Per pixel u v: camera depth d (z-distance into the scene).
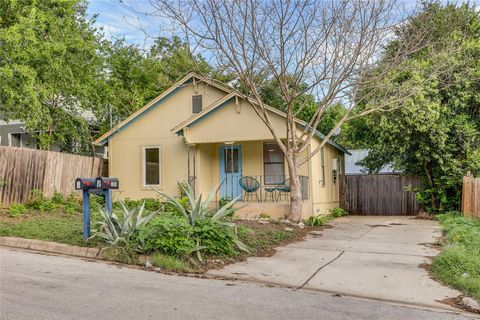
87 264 7.03
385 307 5.31
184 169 16.05
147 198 15.60
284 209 14.14
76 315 4.50
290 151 12.74
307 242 9.90
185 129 15.02
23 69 12.95
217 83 14.72
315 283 6.36
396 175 19.22
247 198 15.66
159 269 6.84
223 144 16.23
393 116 15.66
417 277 6.73
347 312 5.03
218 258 7.59
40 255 7.58
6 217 10.41
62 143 19.33
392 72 13.38
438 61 14.27
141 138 16.70
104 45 21.53
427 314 5.07
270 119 14.34
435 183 16.81
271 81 13.22
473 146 15.88
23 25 13.09
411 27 12.24
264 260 7.80
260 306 5.12
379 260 7.91
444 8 16.14
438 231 12.05
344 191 19.97
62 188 14.02
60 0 14.98
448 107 15.78
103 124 21.38
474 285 5.97
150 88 22.53
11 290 5.30
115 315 4.55
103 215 7.94
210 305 5.06
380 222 14.98
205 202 8.39
